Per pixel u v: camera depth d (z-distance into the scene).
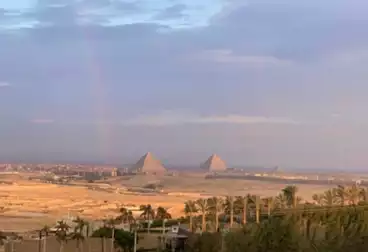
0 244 97.44
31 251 94.88
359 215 53.91
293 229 55.47
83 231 113.12
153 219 150.00
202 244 88.75
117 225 139.00
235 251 64.81
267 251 57.69
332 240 51.97
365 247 50.28
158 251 103.00
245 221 96.81
